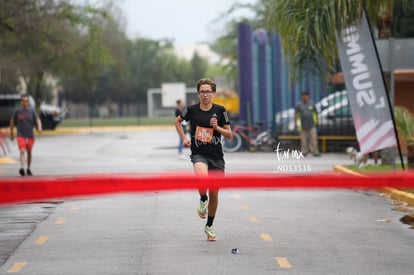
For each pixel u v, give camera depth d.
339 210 25.97
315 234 20.94
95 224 22.83
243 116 60.31
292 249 18.66
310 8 33.31
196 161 19.19
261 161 48.44
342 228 22.05
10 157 54.31
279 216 24.39
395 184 11.13
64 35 85.81
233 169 42.22
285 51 35.03
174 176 11.26
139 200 28.52
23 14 66.69
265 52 61.59
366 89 31.61
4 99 109.62
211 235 19.72
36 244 19.56
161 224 22.66
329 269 16.38
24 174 38.03
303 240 19.94
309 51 35.03
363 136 31.72
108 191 11.08
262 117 61.56
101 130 110.25
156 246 19.06
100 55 98.44
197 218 23.81
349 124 58.06
